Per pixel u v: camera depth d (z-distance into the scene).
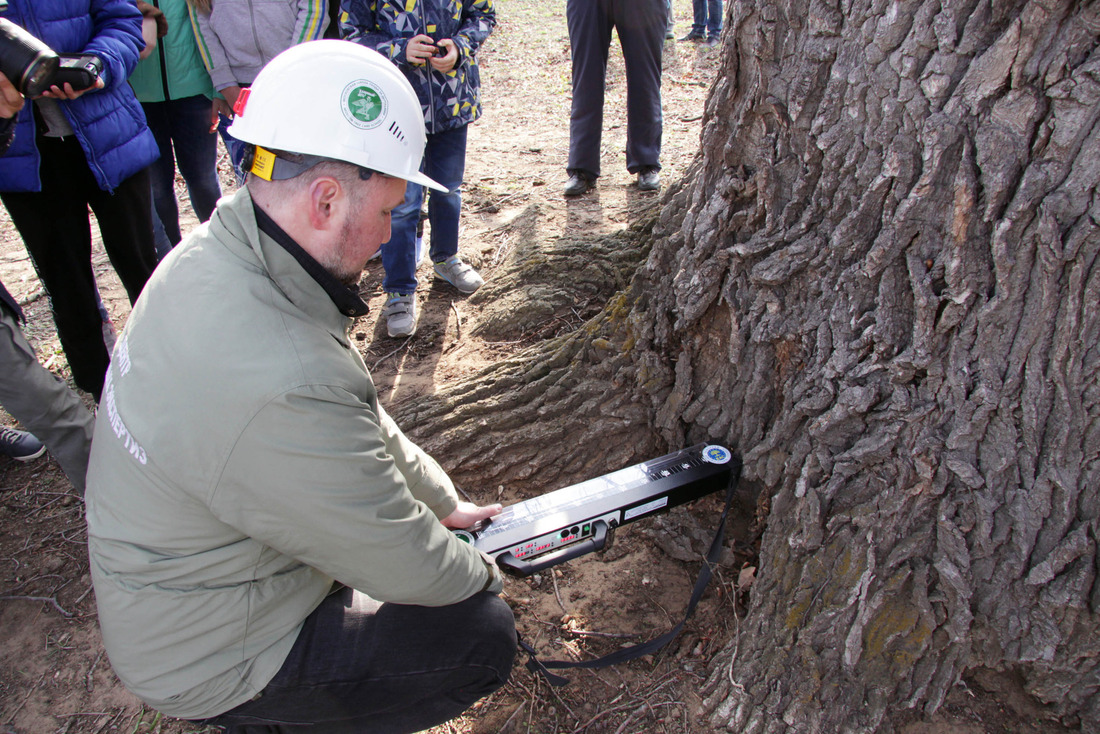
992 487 1.53
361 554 1.23
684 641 1.89
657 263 2.13
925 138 1.42
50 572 2.30
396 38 2.80
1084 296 1.36
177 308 1.17
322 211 1.20
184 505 1.18
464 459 2.34
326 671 1.39
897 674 1.61
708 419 2.08
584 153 4.19
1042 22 1.24
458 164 3.18
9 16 2.18
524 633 1.95
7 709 1.90
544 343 2.62
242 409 1.10
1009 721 1.66
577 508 1.86
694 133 5.21
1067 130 1.29
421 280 3.60
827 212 1.64
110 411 1.23
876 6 1.41
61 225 2.52
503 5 9.78
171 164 3.52
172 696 1.27
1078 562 1.51
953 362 1.51
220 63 3.09
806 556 1.73
